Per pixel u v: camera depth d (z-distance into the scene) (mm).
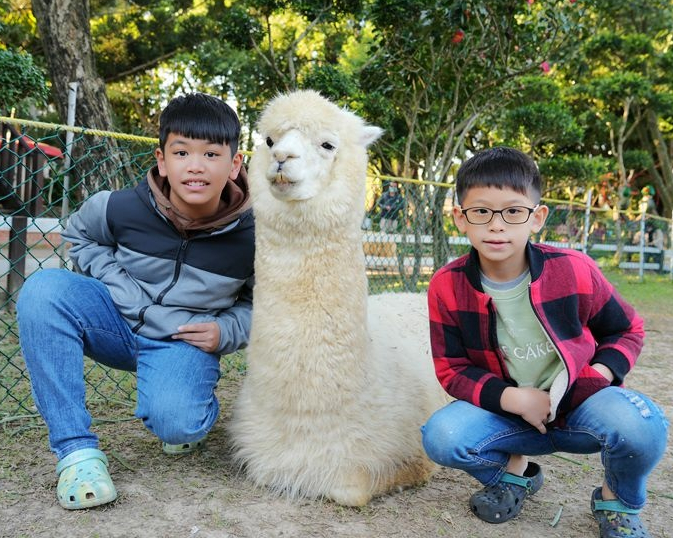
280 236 1900
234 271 2246
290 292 1875
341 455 1898
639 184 20156
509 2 6793
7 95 6805
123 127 17594
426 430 1895
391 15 7016
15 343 4055
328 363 1859
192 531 1703
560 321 1774
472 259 1883
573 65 15812
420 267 5926
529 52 7203
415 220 5496
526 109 10984
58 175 3146
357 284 1918
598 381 1788
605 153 20031
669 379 4109
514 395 1785
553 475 2340
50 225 5352
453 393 1921
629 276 12672
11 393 2963
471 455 1842
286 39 13891
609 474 1759
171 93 18062
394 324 2627
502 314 1852
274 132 1915
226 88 14492
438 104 8656
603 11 15148
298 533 1731
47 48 5832
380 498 2014
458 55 7258
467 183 1781
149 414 2062
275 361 1881
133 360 2254
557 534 1821
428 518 1882
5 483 1973
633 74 15500
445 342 1961
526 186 1744
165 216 2158
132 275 2227
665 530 1871
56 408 1896
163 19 13938
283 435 1945
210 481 2064
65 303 1991
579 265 1808
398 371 2152
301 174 1793
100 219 2254
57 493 1859
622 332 1868
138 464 2193
